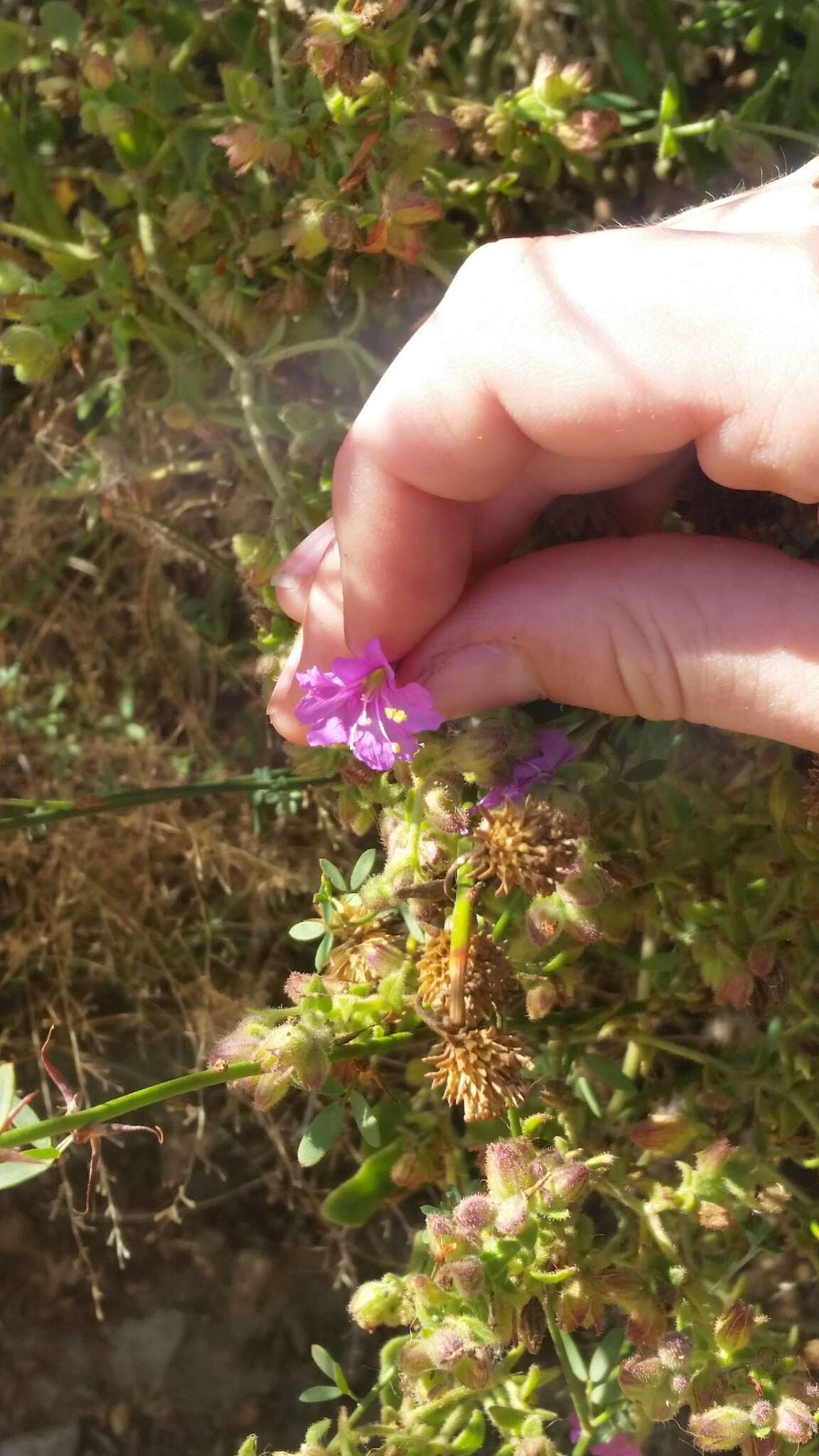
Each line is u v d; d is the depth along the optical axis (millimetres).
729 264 133
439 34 238
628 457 152
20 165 227
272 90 209
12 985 266
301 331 215
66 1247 266
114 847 261
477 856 162
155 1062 268
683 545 152
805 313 129
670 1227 188
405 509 150
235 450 221
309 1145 169
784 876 192
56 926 259
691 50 231
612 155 237
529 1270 166
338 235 195
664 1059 235
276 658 196
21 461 259
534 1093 204
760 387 131
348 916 181
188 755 260
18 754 263
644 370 134
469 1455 181
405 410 145
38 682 267
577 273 136
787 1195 196
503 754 160
